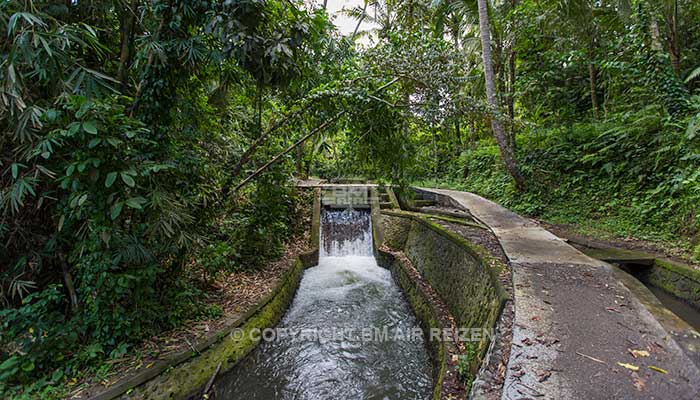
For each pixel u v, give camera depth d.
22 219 2.19
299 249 5.62
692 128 3.61
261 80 2.89
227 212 4.21
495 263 2.90
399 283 4.77
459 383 2.17
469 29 8.94
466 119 3.86
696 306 2.89
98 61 2.53
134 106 2.43
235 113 4.13
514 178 6.25
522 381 1.43
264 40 2.58
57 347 2.05
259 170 3.79
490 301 2.49
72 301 2.30
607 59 5.32
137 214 2.29
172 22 2.39
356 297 4.44
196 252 3.21
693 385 1.37
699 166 3.76
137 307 2.38
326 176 10.03
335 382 2.71
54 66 1.88
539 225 4.63
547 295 2.21
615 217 4.57
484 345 2.04
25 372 1.91
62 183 1.84
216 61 2.64
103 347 2.24
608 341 1.70
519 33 6.23
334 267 5.60
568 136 6.09
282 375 2.80
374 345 3.27
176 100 2.72
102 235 2.00
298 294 4.49
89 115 1.83
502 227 4.14
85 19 2.40
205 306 3.07
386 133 3.80
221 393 2.43
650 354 1.58
